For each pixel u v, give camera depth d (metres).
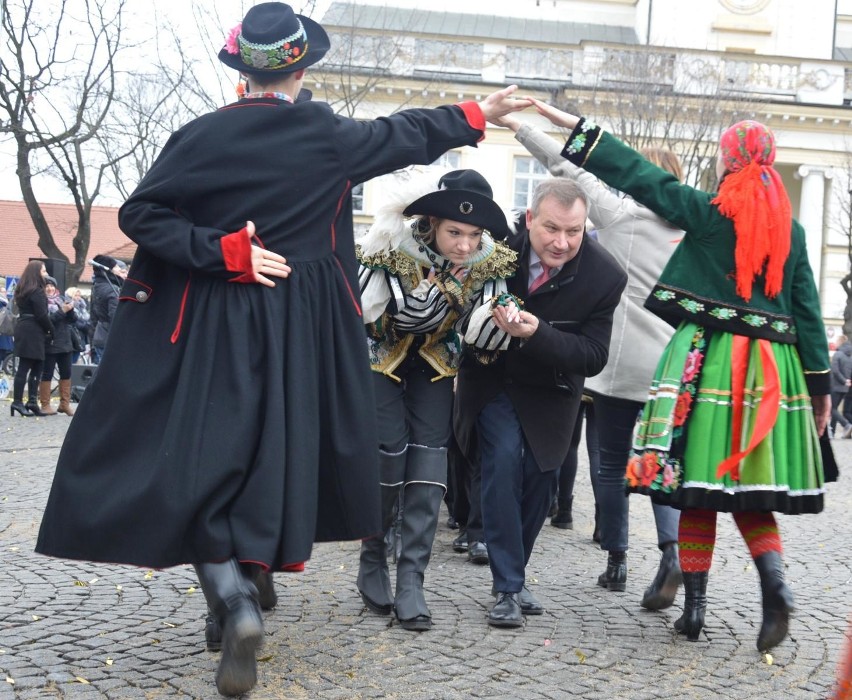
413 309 3.85
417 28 28.25
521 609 4.22
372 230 3.85
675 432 3.69
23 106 22.84
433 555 5.47
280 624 3.93
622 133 22.39
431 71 27.52
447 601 4.42
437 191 3.69
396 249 3.84
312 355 3.00
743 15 30.70
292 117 3.04
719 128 22.69
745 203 3.65
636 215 4.68
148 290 2.99
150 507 2.79
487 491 4.09
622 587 4.77
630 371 4.65
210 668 3.32
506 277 4.01
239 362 2.88
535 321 3.80
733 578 5.12
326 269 3.08
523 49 27.62
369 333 3.97
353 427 3.07
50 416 13.20
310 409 2.96
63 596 4.26
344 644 3.69
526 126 4.64
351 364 3.10
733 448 3.62
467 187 3.92
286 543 2.84
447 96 26.75
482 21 31.05
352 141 3.12
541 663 3.56
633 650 3.76
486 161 27.67
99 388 2.95
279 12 3.09
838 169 28.83
